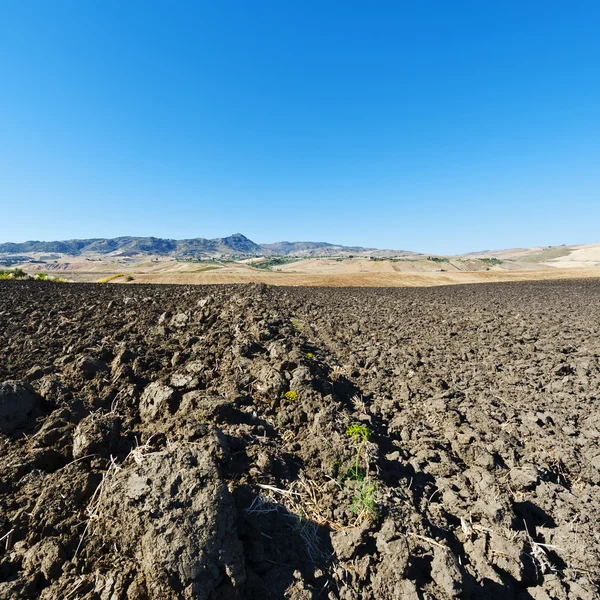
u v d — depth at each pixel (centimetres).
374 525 326
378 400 619
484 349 959
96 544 283
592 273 6456
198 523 267
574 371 800
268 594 262
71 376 572
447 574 283
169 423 434
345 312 1515
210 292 1642
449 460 452
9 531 298
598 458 469
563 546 341
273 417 512
